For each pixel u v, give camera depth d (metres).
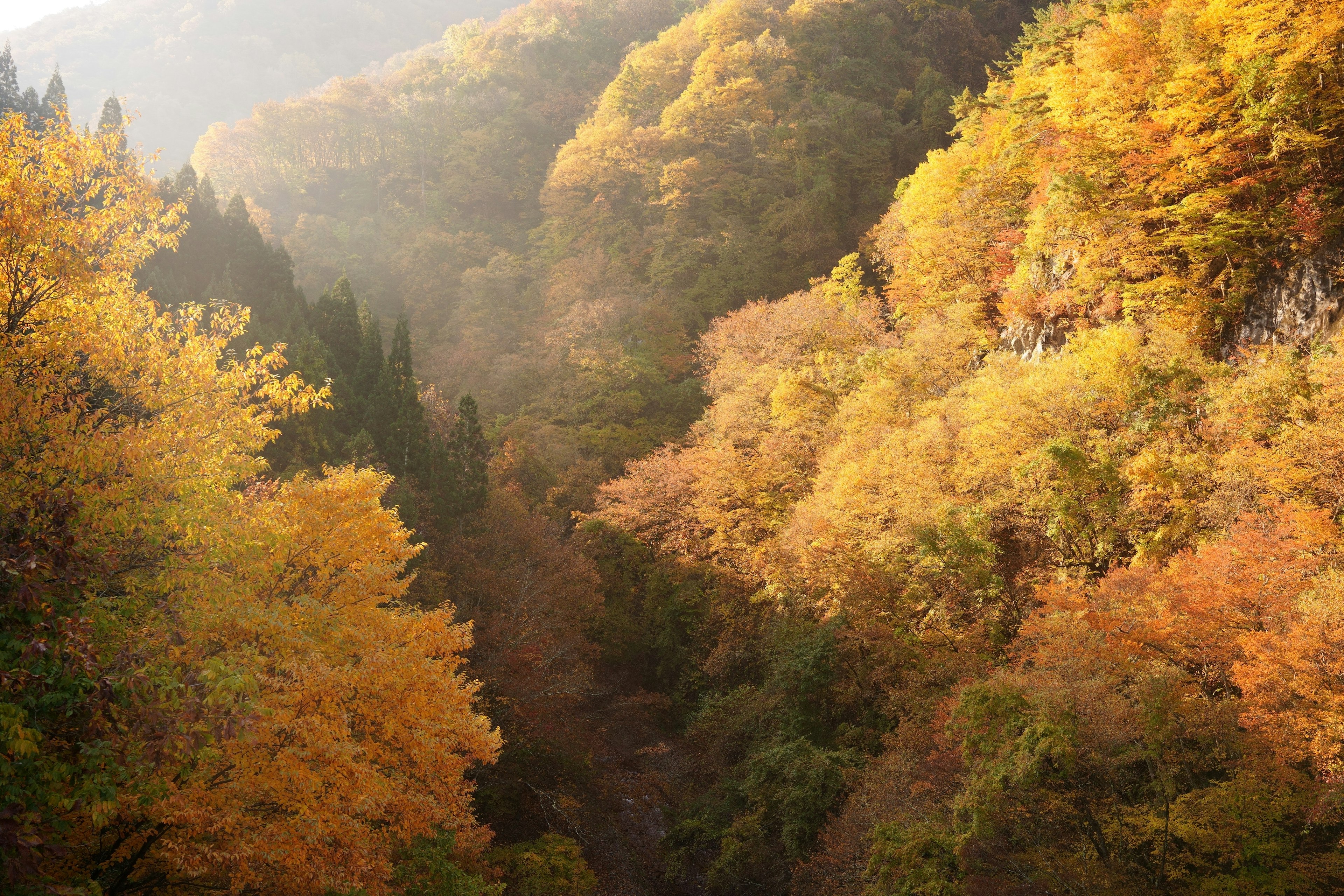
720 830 30.33
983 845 17.05
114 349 14.43
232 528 14.70
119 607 12.20
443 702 16.47
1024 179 42.00
